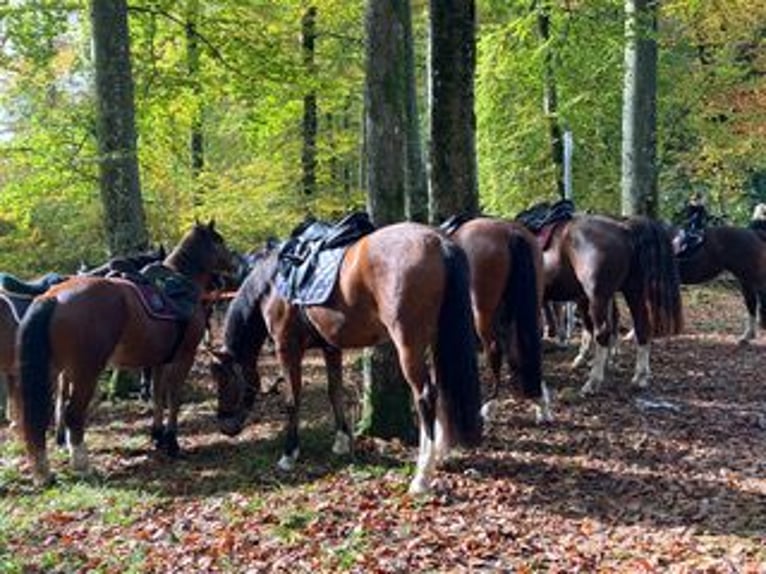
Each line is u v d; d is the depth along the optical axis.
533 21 16.67
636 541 5.56
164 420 9.65
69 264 17.03
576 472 7.06
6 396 10.09
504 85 18.62
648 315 10.12
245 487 7.12
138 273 8.23
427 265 6.26
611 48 17.50
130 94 10.76
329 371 7.78
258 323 8.19
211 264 9.45
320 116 22.17
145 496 7.02
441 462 7.21
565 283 10.10
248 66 13.38
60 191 13.53
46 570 5.51
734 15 19.86
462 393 6.29
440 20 8.88
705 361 11.83
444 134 9.02
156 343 7.98
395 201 7.96
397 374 8.07
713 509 6.11
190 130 17.73
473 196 9.09
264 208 17.36
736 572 4.96
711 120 21.88
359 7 17.61
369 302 6.63
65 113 13.03
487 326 8.07
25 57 13.28
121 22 10.62
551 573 5.08
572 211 10.27
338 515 6.22
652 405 9.16
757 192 26.42
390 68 7.84
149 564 5.48
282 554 5.54
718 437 8.04
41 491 7.24
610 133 20.83
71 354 7.36
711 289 20.17
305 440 8.34
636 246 9.98
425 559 5.33
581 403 9.36
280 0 16.31
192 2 12.96
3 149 12.80
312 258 7.12
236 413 8.32
